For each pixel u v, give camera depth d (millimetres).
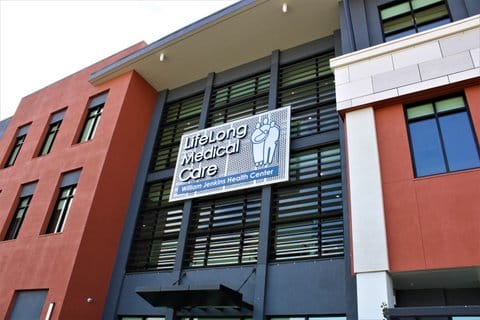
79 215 13836
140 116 17094
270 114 13539
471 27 9477
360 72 10547
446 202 8078
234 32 15047
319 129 12828
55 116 19266
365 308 7742
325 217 10961
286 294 10312
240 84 16188
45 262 13469
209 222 13086
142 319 12578
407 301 8930
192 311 11562
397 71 9992
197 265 12562
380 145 9445
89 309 12742
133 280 13414
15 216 16594
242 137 13711
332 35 14516
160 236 13953
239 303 10328
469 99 8867
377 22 12055
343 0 12914
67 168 15883
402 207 8453
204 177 13781
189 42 15727
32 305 12883
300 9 13789
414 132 9336
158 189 15477
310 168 12227
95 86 18281
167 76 17625
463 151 8539
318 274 10141
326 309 9586
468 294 8570
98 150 15336
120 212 14898
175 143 16312
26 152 18531
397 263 7945
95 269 13305
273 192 12227
